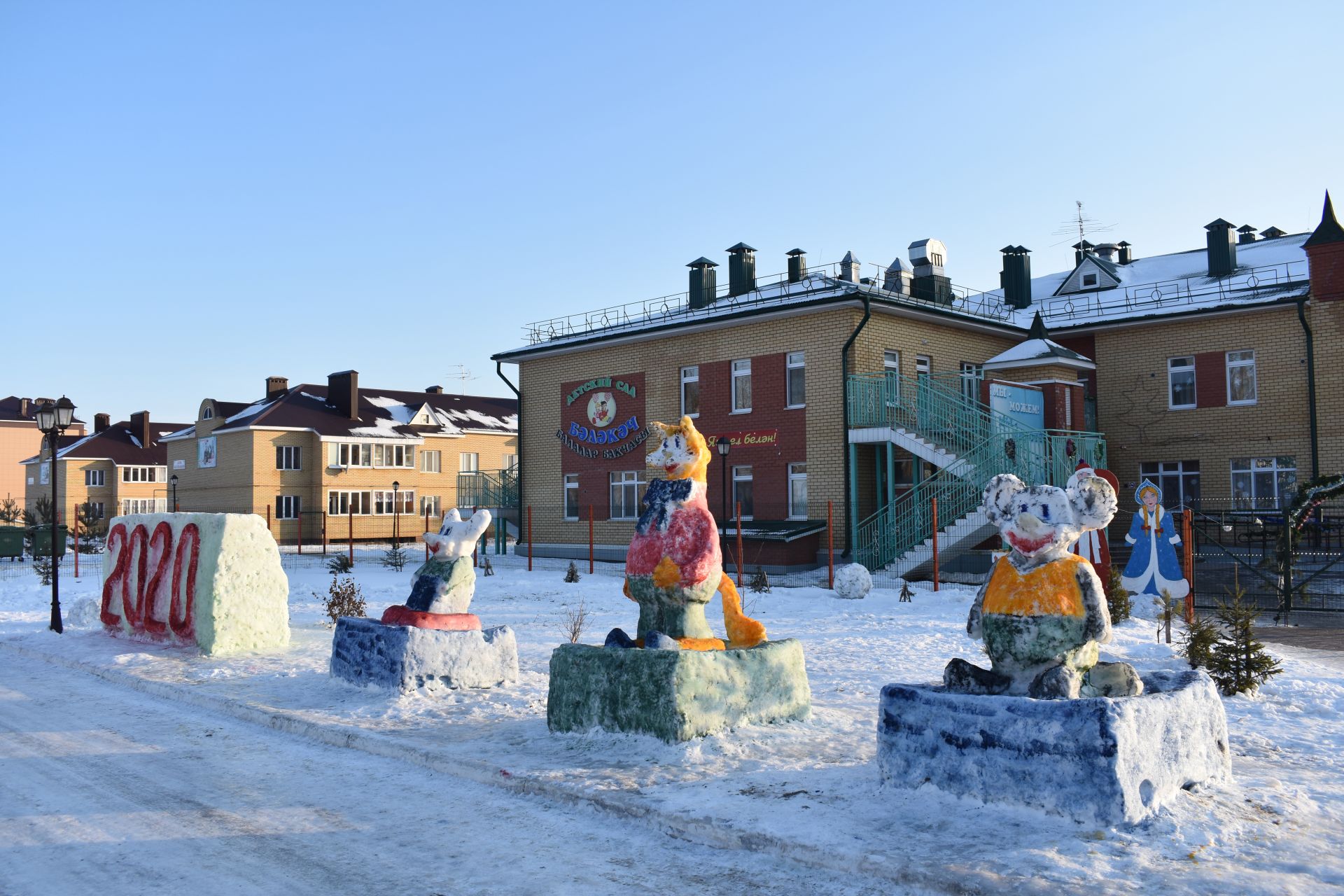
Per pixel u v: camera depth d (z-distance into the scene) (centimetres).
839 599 1892
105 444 6550
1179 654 1141
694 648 776
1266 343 2602
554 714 775
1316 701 887
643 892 482
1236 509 2505
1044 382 2295
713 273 3238
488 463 5838
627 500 3027
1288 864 470
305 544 5078
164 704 997
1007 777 546
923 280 2869
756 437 2691
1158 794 537
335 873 516
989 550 2319
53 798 659
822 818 548
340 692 973
